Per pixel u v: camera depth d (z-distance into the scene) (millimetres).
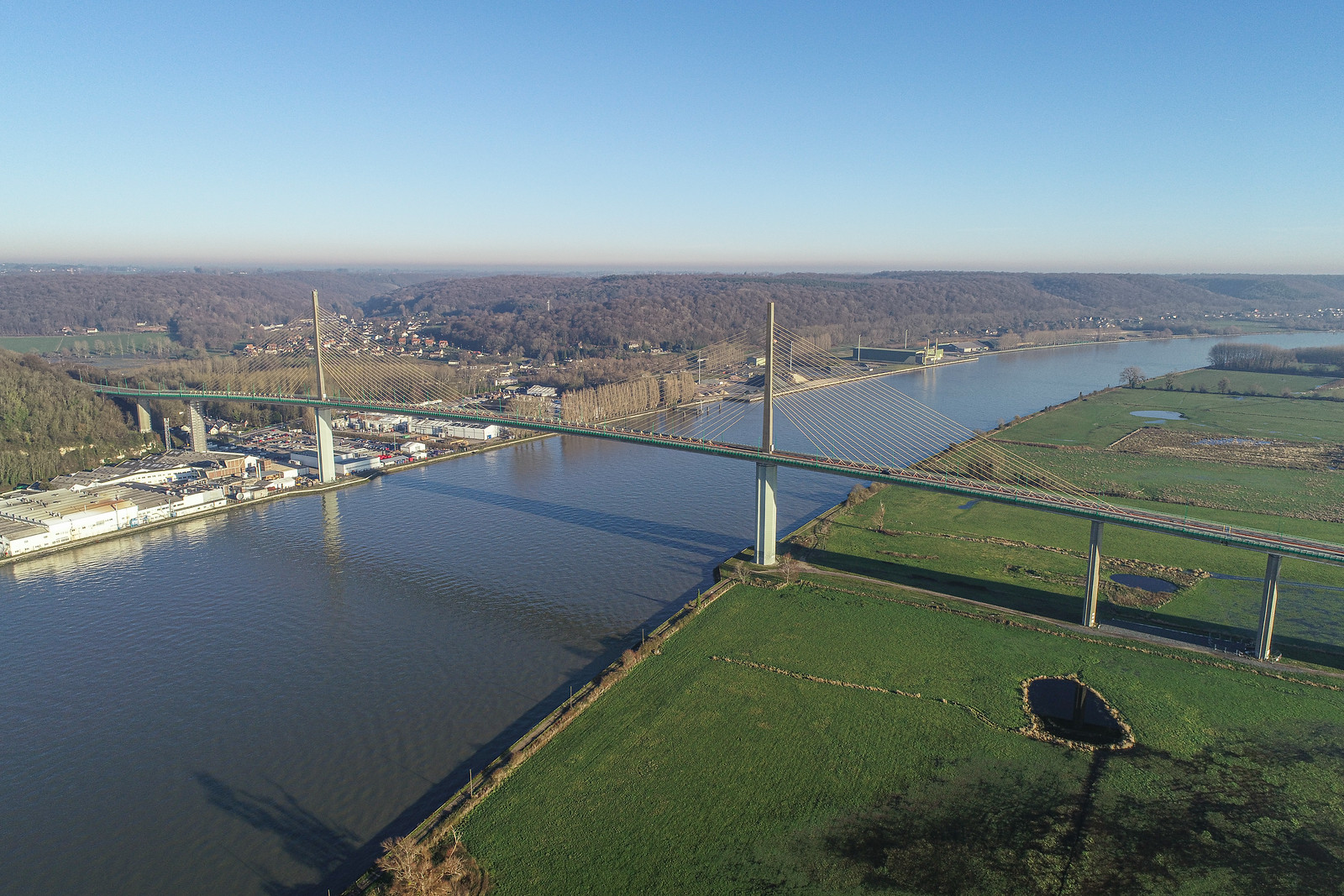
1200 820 71125
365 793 77188
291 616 117688
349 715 90812
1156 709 88750
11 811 75250
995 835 69562
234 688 96875
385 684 97625
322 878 66500
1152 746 82188
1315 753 80438
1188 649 102250
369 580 131625
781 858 66938
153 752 84062
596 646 107250
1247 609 114562
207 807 75562
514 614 117625
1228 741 82688
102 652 106375
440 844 68875
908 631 108875
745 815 72250
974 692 92875
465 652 105750
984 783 76438
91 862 68625
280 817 74062
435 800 76062
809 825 70875
